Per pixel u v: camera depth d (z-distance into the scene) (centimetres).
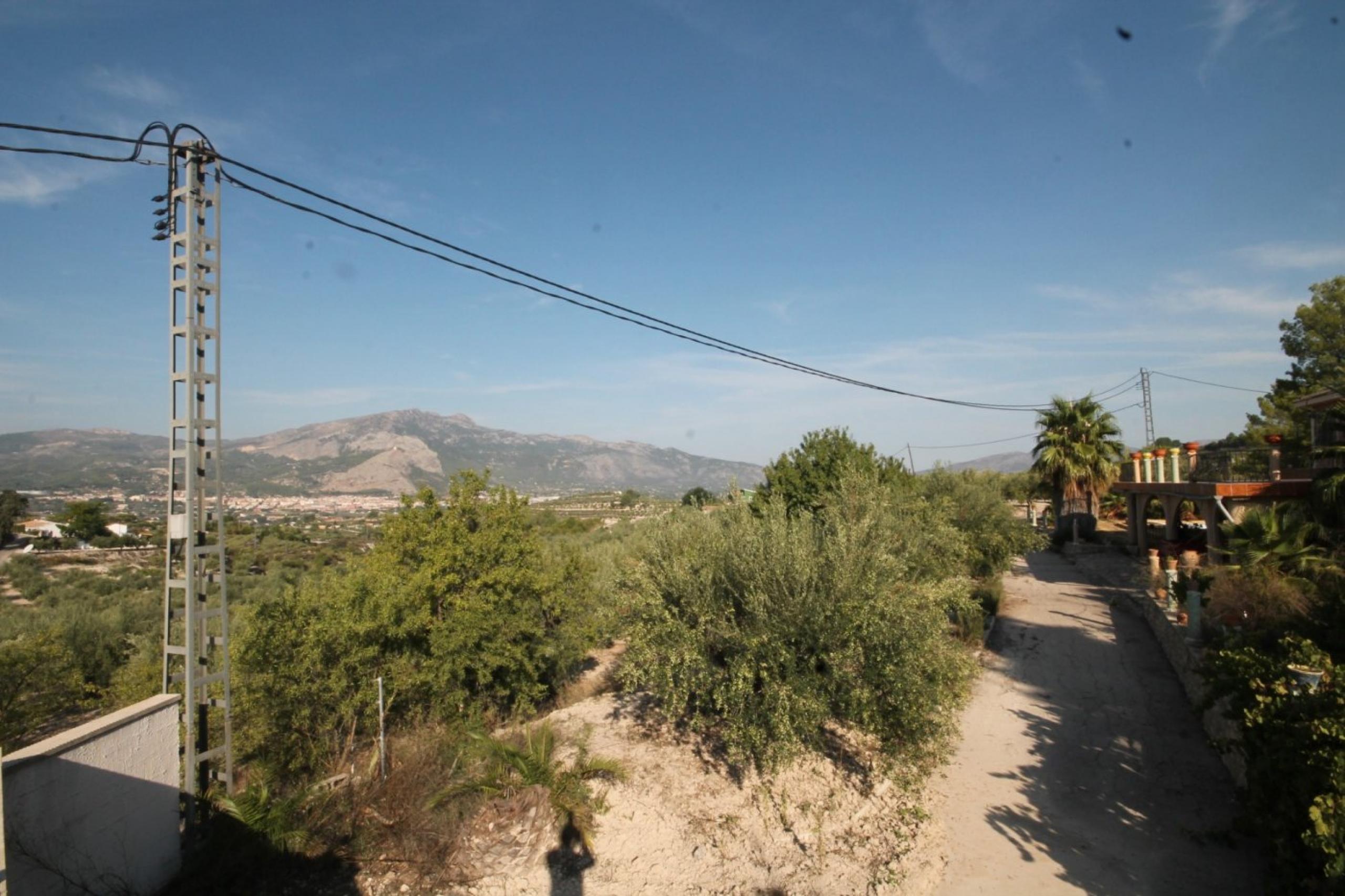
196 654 634
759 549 811
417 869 616
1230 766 809
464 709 977
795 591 779
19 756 452
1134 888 613
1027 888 621
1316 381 2511
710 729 880
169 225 620
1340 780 463
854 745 901
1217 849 667
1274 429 2459
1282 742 541
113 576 3116
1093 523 2867
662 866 651
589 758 809
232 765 646
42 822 462
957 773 855
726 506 1021
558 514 6856
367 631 862
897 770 819
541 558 1143
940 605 852
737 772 807
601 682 1249
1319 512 1309
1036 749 915
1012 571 2347
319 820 641
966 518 1817
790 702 725
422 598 981
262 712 741
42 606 2288
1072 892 612
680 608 834
